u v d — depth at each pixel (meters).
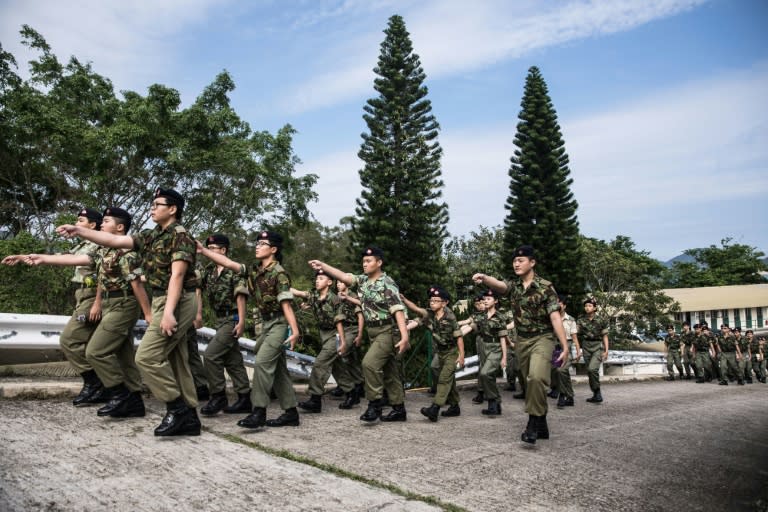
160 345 3.90
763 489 3.83
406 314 5.39
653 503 3.33
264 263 4.88
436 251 19.72
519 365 4.97
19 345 5.66
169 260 3.95
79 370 4.91
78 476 3.06
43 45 13.72
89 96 14.01
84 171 13.15
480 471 3.74
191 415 4.09
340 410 6.37
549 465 4.04
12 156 12.74
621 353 17.16
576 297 22.48
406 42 19.89
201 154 13.81
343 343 6.34
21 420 4.24
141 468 3.25
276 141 15.40
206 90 15.17
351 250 19.56
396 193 19.52
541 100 23.27
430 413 5.84
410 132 19.66
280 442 4.22
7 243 10.87
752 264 41.28
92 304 4.82
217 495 2.89
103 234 3.78
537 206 22.22
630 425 6.24
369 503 2.91
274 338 4.73
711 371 16.28
